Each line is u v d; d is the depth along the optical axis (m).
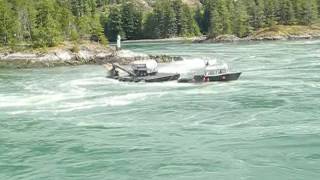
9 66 113.00
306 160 38.38
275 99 61.66
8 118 55.34
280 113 53.72
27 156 41.25
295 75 84.25
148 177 36.12
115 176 36.47
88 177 36.44
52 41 124.00
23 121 53.69
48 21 126.12
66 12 143.75
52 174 37.16
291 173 36.03
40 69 107.69
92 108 60.03
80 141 45.16
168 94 68.69
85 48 122.75
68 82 83.50
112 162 39.28
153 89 73.62
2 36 126.44
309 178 35.16
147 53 146.12
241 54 134.38
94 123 52.03
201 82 78.12
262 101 60.72
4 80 87.88
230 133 46.41
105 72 97.81
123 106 60.84
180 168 37.59
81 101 64.75
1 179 36.44
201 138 45.12
